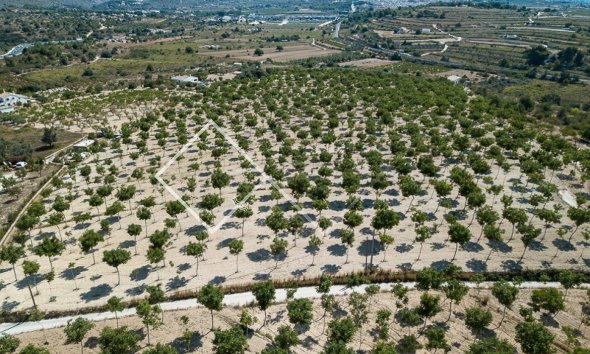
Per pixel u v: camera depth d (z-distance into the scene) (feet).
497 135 466.70
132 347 222.69
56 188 403.13
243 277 276.82
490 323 238.48
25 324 242.17
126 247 309.63
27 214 329.31
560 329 234.99
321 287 246.68
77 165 455.22
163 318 244.22
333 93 643.86
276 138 507.30
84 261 295.07
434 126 513.86
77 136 550.77
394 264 287.69
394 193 378.94
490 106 574.15
